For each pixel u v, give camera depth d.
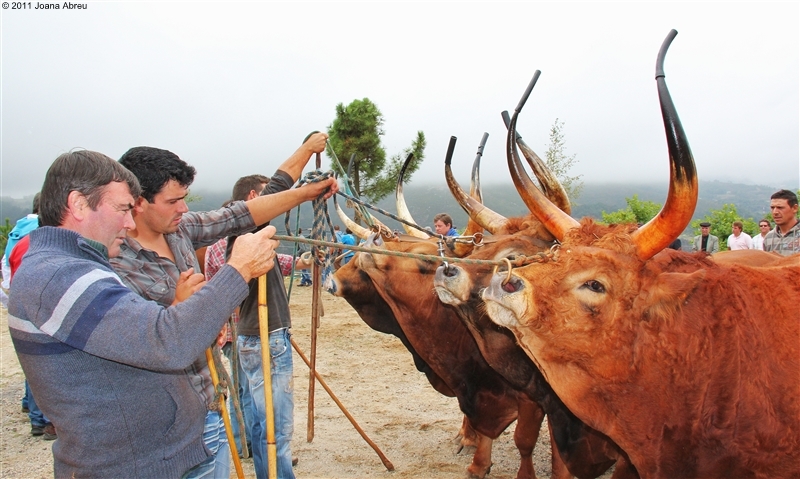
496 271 2.99
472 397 4.62
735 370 2.86
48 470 4.98
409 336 4.75
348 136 16.09
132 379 2.19
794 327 2.97
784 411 2.84
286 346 3.97
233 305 2.16
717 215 18.70
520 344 3.03
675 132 2.62
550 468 5.06
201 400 2.53
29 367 2.07
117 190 2.17
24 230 5.86
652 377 2.89
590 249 2.89
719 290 2.98
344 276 5.16
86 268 2.04
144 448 2.25
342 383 7.31
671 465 2.99
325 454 5.21
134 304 2.01
